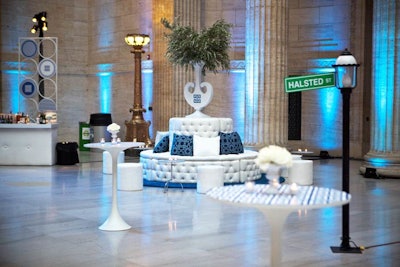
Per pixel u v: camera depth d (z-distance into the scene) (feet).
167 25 39.06
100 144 23.95
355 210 28.17
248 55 43.04
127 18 63.57
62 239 21.86
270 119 42.24
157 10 56.49
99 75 67.15
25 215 26.53
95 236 22.38
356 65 19.89
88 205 29.17
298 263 18.65
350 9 54.80
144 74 61.93
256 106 42.45
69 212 27.25
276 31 42.29
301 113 57.47
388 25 40.40
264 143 42.16
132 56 62.95
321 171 44.57
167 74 56.08
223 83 58.90
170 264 18.51
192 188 35.22
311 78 20.27
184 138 36.17
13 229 23.59
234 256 19.52
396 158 40.24
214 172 33.09
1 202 29.99
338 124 55.52
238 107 58.65
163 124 56.54
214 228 23.89
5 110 62.85
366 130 54.44
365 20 54.08
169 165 35.32
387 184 37.37
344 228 20.53
